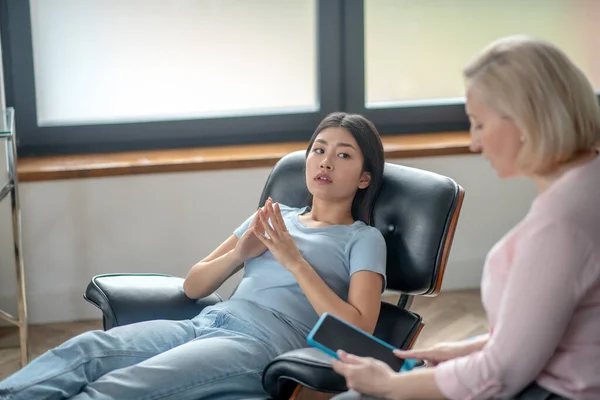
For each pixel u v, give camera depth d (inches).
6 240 123.2
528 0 137.4
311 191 86.7
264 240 82.2
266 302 83.4
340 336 67.5
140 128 130.4
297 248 83.1
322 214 87.8
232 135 133.6
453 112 138.6
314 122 135.4
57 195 123.0
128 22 127.6
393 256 86.2
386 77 137.1
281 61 133.1
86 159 126.4
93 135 129.4
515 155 58.4
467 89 59.6
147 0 127.3
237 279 129.9
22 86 125.5
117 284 89.0
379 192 88.7
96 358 77.8
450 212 84.2
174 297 88.9
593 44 140.5
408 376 60.9
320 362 68.1
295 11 131.4
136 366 74.8
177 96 131.7
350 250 83.8
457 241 135.7
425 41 136.6
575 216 55.7
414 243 84.6
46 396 73.3
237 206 127.6
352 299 79.4
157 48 129.5
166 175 124.8
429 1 135.0
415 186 86.7
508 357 56.8
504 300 57.3
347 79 134.0
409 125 138.2
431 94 139.0
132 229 126.0
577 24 139.4
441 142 132.2
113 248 126.3
